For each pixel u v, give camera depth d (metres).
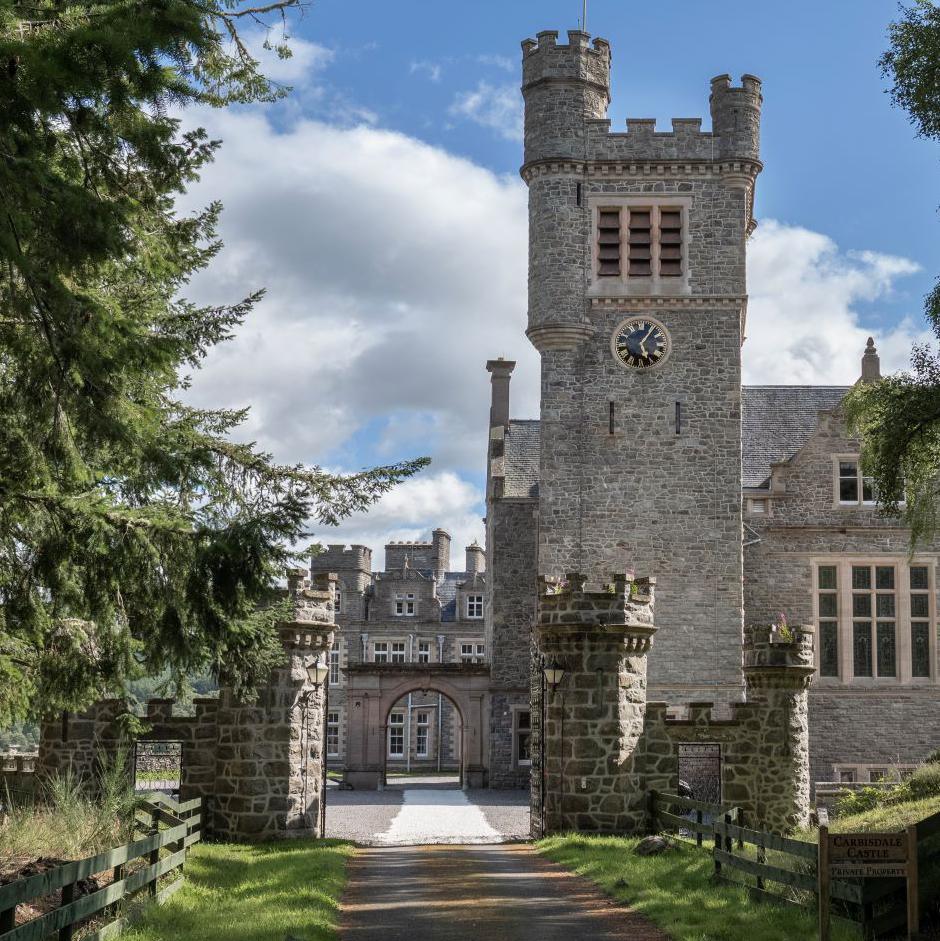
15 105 10.31
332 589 25.66
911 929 11.58
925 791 24.03
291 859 20.34
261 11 12.55
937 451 20.41
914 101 18.98
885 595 37.88
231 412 20.23
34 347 12.33
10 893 9.34
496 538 47.59
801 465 38.38
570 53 37.84
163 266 13.56
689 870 17.42
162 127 11.96
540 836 25.64
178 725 24.75
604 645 24.67
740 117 37.62
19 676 16.09
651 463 36.84
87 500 14.17
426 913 14.95
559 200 37.56
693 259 37.41
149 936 12.05
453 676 47.12
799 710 26.19
